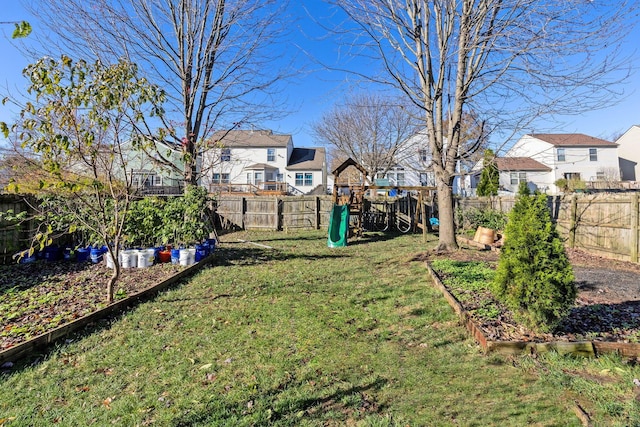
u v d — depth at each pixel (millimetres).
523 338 3250
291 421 2271
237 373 2896
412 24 7633
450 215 8383
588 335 3322
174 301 4816
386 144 24812
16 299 4809
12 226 7277
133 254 6867
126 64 4723
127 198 4863
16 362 3104
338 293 5180
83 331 3777
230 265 7379
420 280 5816
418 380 2746
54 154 4102
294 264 7492
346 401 2482
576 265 6961
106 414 2371
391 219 16062
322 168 31953
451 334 3617
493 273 5859
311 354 3229
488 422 2205
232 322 4031
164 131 5773
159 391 2646
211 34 8977
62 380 2814
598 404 2303
